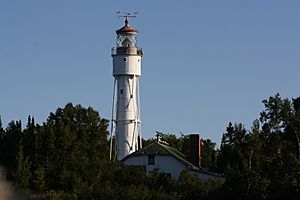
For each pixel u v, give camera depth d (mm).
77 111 170750
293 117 131000
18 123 149625
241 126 150500
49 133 140125
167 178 124812
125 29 148000
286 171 116312
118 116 147250
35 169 126688
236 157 141875
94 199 116062
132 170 126562
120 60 147625
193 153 142500
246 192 110938
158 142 147875
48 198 112875
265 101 131375
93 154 141375
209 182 119062
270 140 128875
